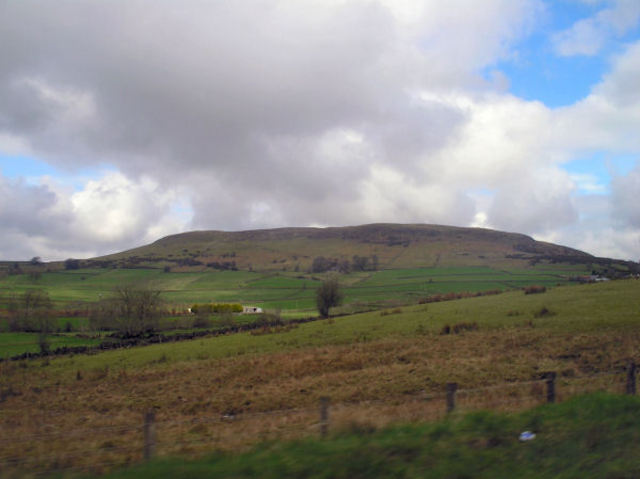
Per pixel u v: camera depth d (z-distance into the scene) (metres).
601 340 30.41
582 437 10.56
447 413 12.55
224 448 11.16
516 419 11.66
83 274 183.00
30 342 65.06
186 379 32.91
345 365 31.97
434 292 108.50
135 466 9.71
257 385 28.36
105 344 62.78
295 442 10.60
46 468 10.65
